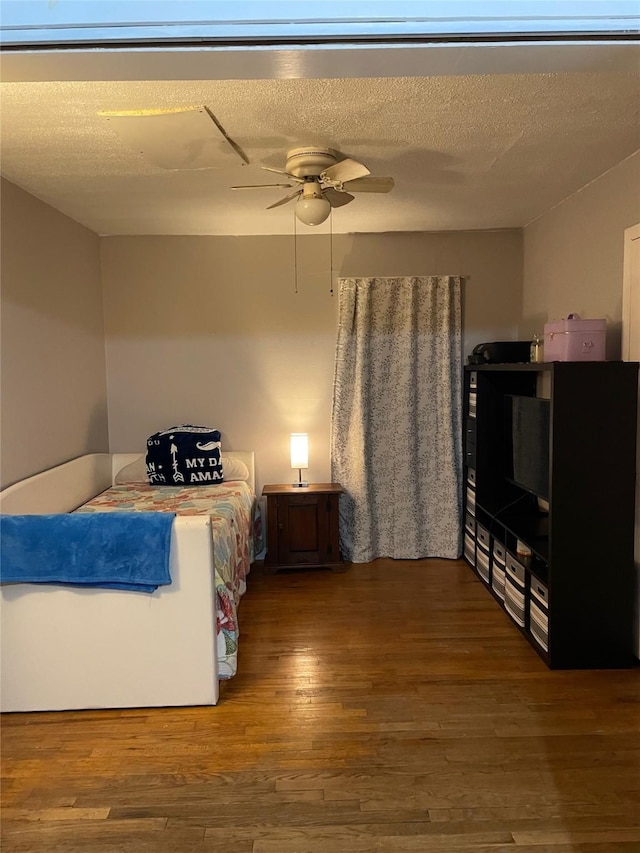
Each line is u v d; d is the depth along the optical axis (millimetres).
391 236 4406
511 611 3293
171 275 4438
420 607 3521
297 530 4129
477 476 4027
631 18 925
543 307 3971
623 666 2805
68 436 3766
